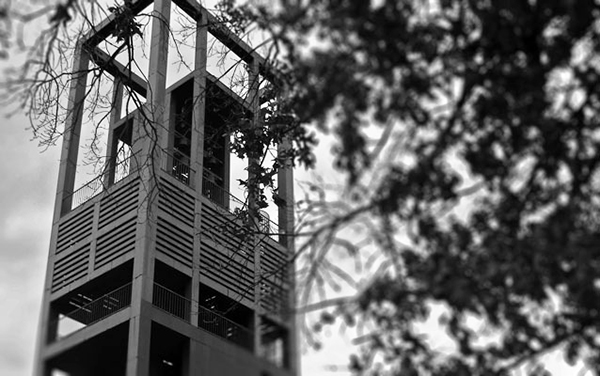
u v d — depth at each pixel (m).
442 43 8.27
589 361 7.79
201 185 30.92
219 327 27.84
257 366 9.72
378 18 8.11
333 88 8.00
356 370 7.45
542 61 8.41
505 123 8.11
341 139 7.79
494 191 7.94
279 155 15.54
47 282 29.33
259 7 8.82
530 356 7.73
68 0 10.05
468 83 8.13
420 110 7.89
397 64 8.06
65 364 14.33
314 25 8.15
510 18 8.32
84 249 29.36
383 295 7.51
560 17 8.30
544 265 7.77
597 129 8.07
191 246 29.19
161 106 29.17
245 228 18.05
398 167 7.79
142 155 29.02
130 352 25.44
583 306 7.79
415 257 7.71
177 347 27.02
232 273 29.02
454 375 7.50
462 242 7.72
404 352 7.48
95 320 27.83
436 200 7.80
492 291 7.75
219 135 21.41
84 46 18.31
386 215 7.75
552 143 8.06
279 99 14.08
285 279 10.11
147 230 27.91
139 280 26.95
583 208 7.96
